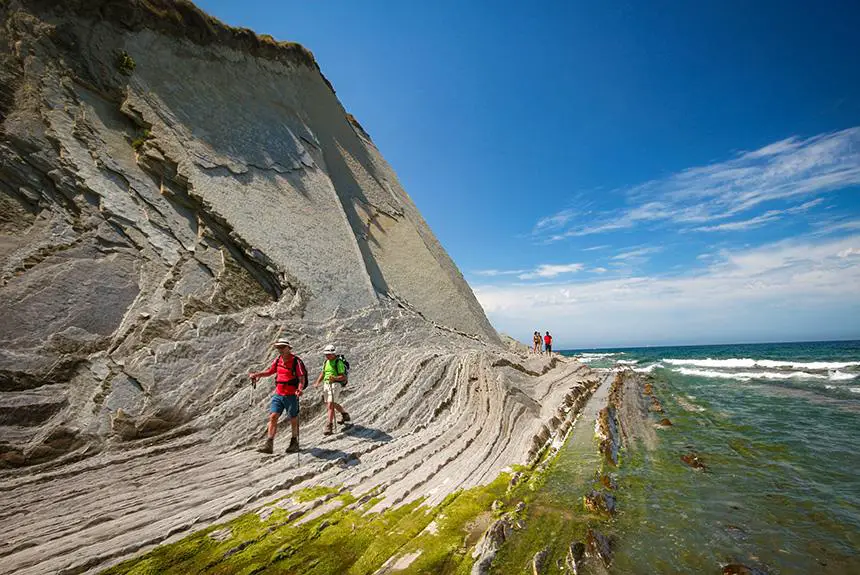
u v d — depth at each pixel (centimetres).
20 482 547
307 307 1170
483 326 2403
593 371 2731
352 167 2222
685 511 540
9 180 904
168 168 1163
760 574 391
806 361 3650
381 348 1179
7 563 381
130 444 674
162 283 978
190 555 409
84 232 938
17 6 1069
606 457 755
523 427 904
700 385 2030
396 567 392
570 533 470
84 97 1113
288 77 1936
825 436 961
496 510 516
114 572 380
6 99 964
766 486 634
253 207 1296
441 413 968
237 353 884
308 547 425
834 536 471
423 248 2233
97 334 825
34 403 659
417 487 582
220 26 1605
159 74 1317
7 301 753
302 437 769
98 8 1223
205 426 745
